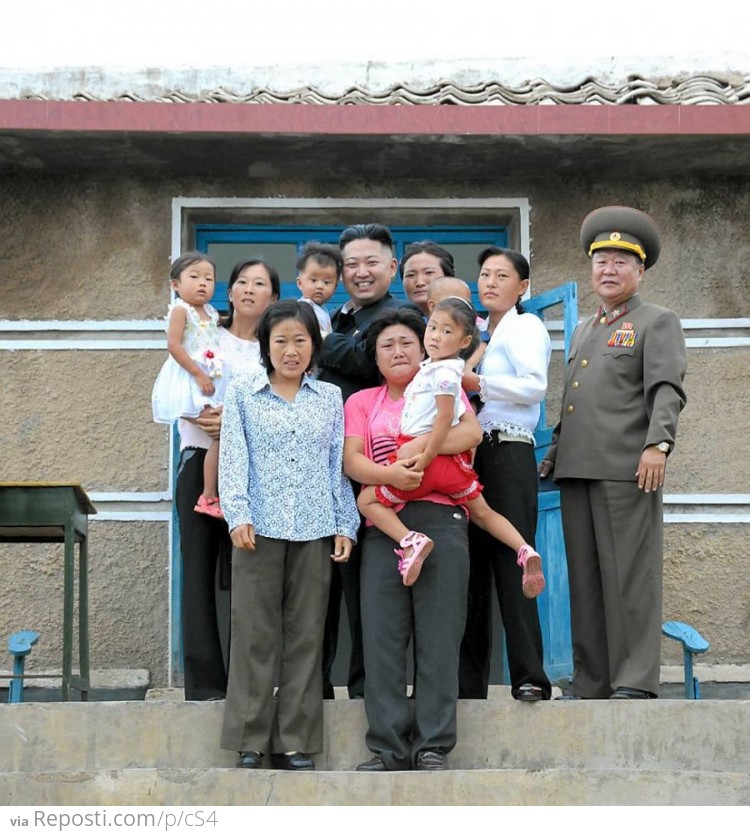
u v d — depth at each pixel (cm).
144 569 800
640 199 841
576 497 659
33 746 600
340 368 649
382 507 610
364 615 605
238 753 599
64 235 832
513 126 785
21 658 729
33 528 698
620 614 639
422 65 832
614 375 656
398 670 596
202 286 704
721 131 786
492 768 599
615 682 635
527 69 828
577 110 786
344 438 625
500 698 667
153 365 820
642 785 559
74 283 828
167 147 805
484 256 689
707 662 794
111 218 834
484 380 647
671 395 640
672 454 813
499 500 646
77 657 793
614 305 672
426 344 616
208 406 679
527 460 651
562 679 736
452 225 858
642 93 813
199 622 660
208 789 559
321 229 856
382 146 802
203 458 678
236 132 784
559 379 806
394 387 631
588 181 841
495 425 652
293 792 557
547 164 827
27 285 827
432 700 589
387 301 682
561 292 758
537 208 840
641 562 639
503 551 631
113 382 818
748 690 786
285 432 613
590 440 652
